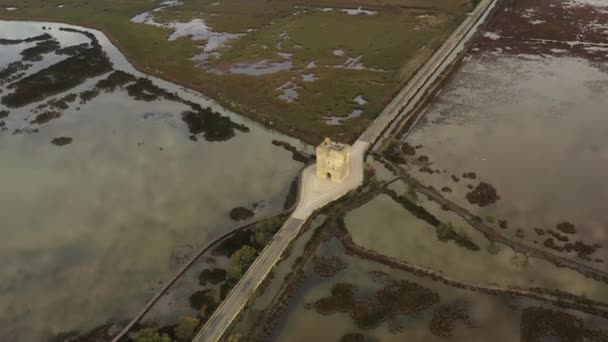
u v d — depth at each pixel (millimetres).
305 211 77375
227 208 82188
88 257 73875
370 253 70500
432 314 61406
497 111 108812
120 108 119500
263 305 63219
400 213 78250
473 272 66625
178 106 119000
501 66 131500
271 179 89375
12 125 113812
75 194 88500
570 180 84750
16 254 75375
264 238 71188
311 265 69312
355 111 110750
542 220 75750
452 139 98812
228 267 69875
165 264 71375
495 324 59719
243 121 111375
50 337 61375
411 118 107562
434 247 71250
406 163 91625
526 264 67500
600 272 65438
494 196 81312
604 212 76812
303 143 100688
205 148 101062
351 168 87938
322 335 59531
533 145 95562
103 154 100562
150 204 84625
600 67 127250
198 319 60500
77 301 66375
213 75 133625
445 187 84250
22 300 67062
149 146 102750
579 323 58938
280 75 131125
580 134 98500
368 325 60375
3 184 92125
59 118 115938
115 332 61312
